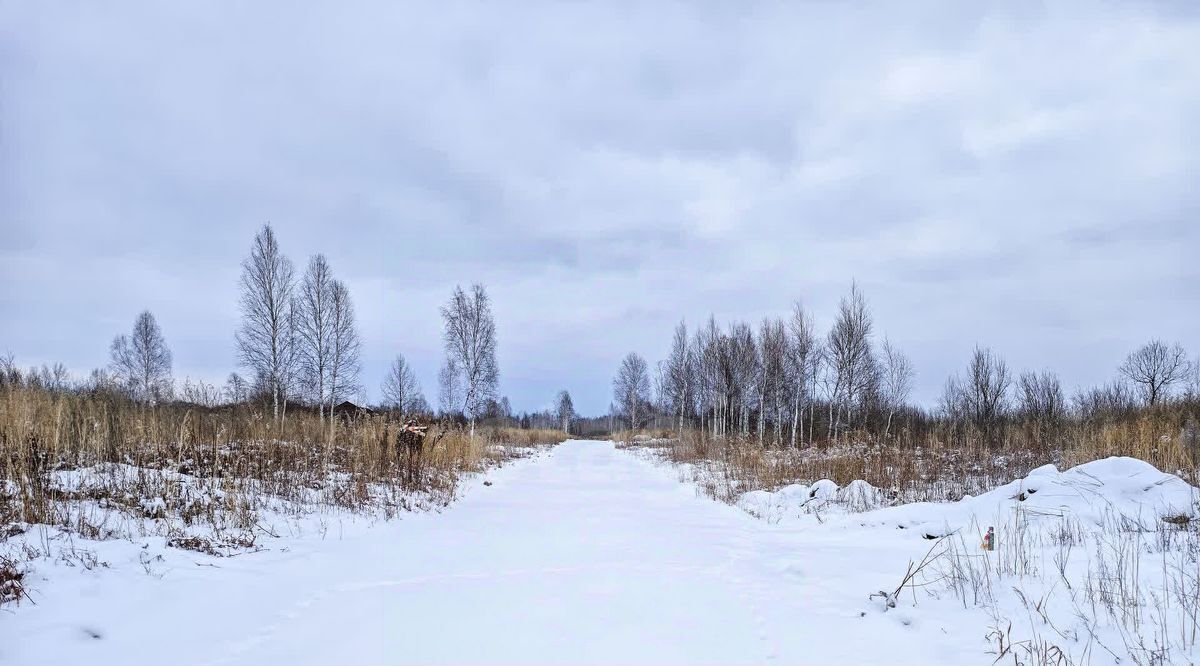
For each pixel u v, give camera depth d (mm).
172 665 4410
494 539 9148
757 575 7012
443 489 14211
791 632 5223
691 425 46719
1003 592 5684
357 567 7250
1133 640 4473
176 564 6543
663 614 5680
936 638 4984
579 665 4570
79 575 5754
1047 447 18656
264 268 29875
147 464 10500
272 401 28531
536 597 6176
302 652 4719
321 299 32250
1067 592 5426
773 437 34156
